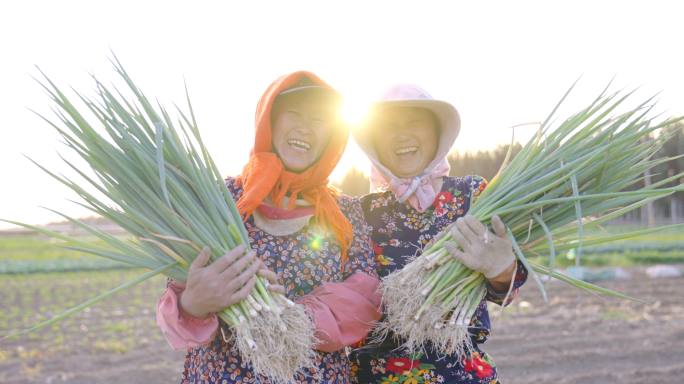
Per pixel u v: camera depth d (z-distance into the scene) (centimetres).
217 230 178
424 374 212
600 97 197
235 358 181
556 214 194
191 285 166
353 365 228
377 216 238
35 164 166
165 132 181
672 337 640
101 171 180
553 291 1059
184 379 198
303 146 207
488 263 183
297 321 171
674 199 4394
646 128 187
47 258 2672
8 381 543
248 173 197
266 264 192
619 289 1083
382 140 236
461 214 230
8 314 965
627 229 3241
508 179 203
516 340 661
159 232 176
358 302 191
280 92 202
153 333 763
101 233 176
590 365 560
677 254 1775
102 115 177
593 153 183
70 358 630
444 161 247
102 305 1037
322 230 205
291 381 174
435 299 190
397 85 236
